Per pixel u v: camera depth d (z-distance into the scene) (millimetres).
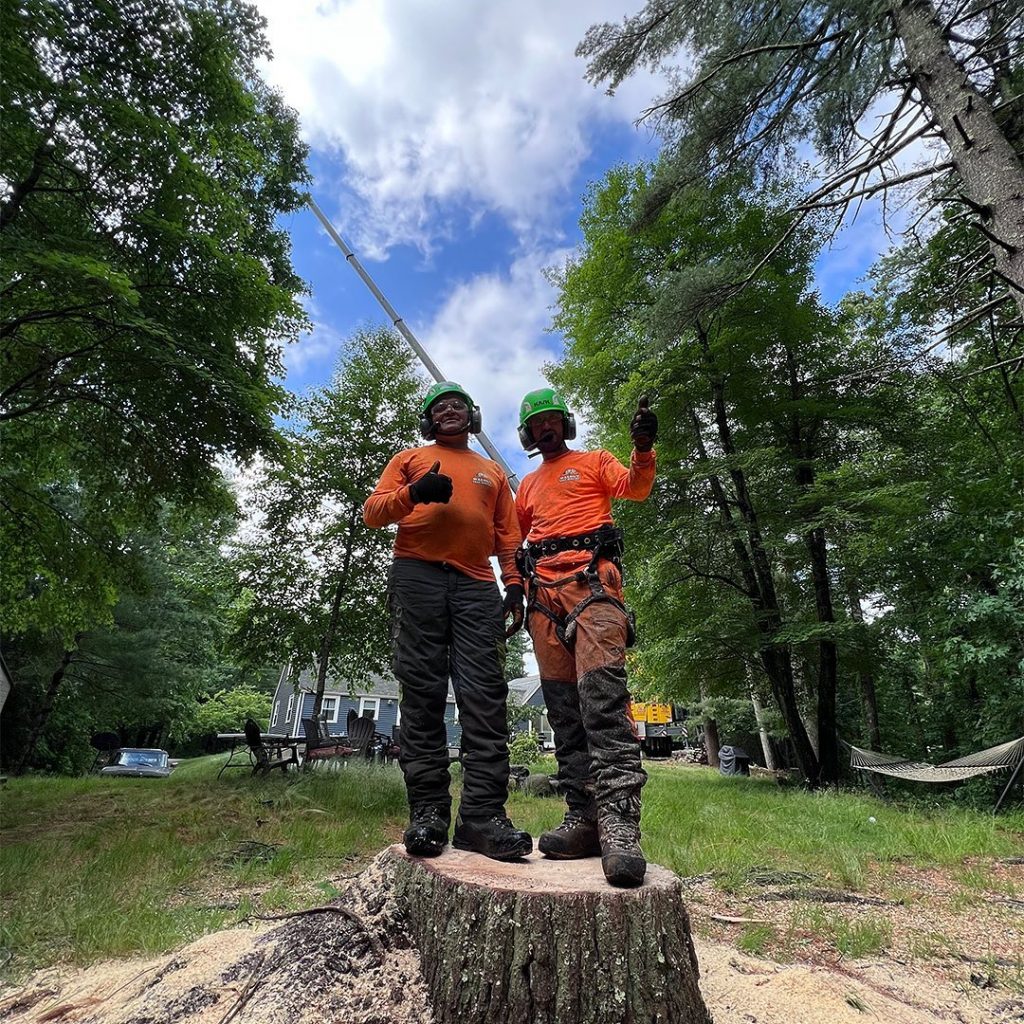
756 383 12117
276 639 11781
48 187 7492
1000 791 9781
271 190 12859
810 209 6902
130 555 11656
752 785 12461
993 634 9523
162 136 7062
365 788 8672
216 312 8289
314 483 11641
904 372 10148
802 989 2678
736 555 13180
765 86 7730
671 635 13289
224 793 8242
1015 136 6457
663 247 12805
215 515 10797
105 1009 2195
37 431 9953
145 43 7594
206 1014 1855
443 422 2674
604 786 1983
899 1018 2514
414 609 2434
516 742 15023
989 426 10805
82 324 7590
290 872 4785
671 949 1742
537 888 1787
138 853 5105
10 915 3615
